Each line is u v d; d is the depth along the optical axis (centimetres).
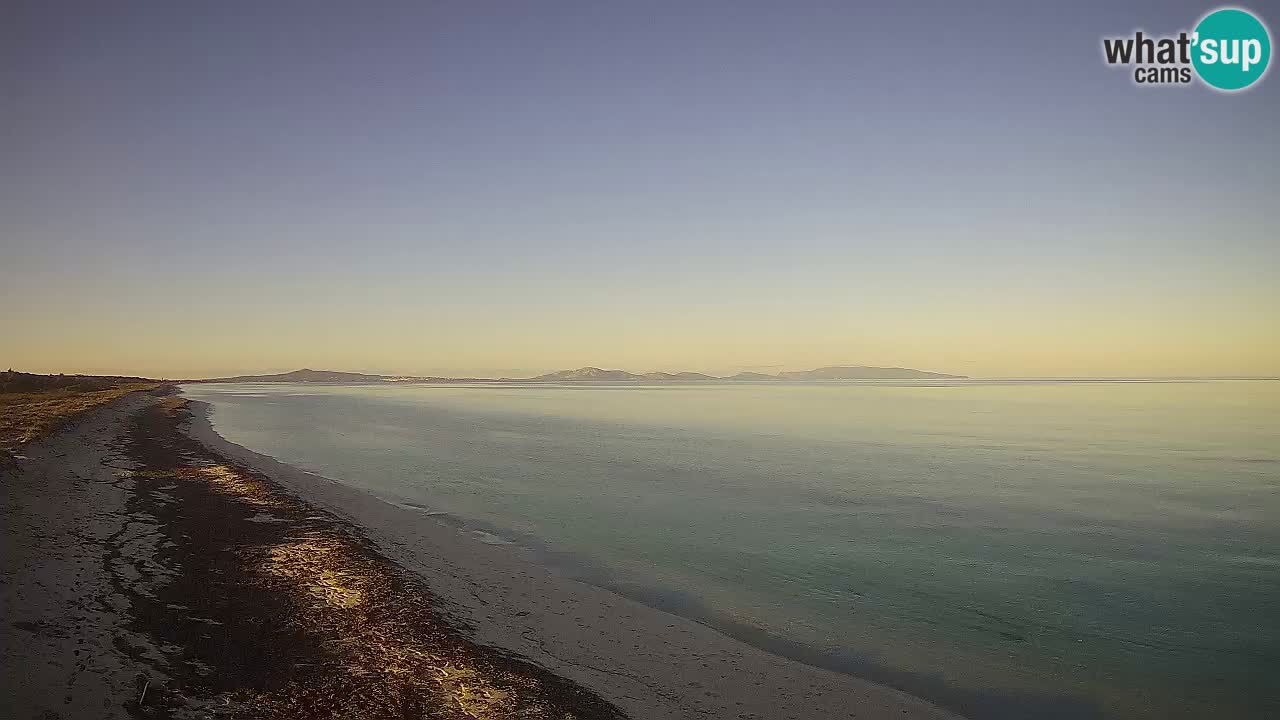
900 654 1175
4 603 1093
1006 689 1057
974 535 1952
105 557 1438
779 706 977
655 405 10044
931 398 13375
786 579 1562
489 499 2427
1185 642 1232
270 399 10994
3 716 762
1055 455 3769
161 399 8581
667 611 1355
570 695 966
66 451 2852
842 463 3428
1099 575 1599
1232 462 3456
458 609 1280
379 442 4353
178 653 1004
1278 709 1007
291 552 1570
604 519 2130
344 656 1041
